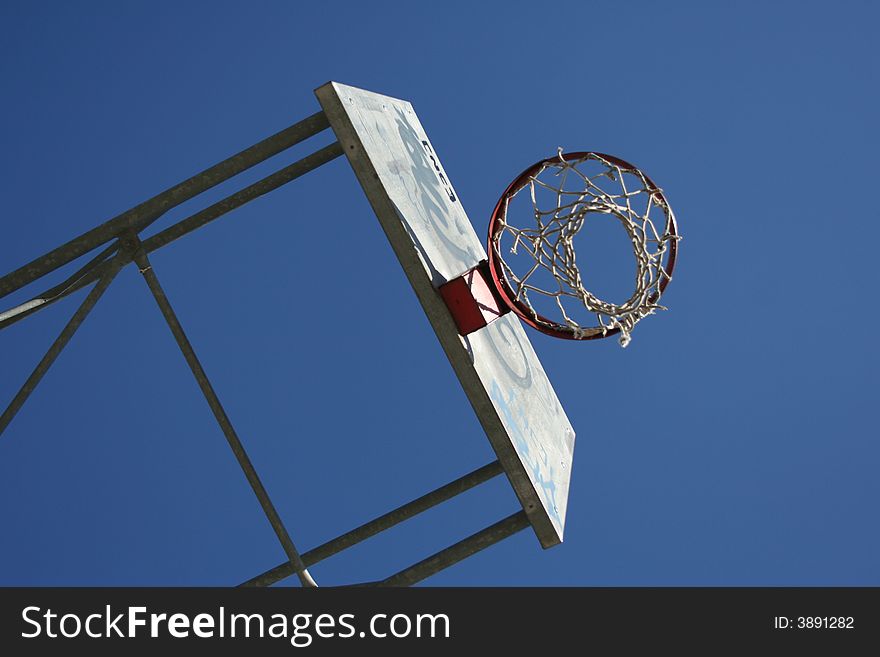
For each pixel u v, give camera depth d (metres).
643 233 5.71
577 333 5.71
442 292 5.46
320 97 5.41
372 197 5.41
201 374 6.45
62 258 5.85
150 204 5.75
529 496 5.48
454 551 5.81
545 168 5.79
